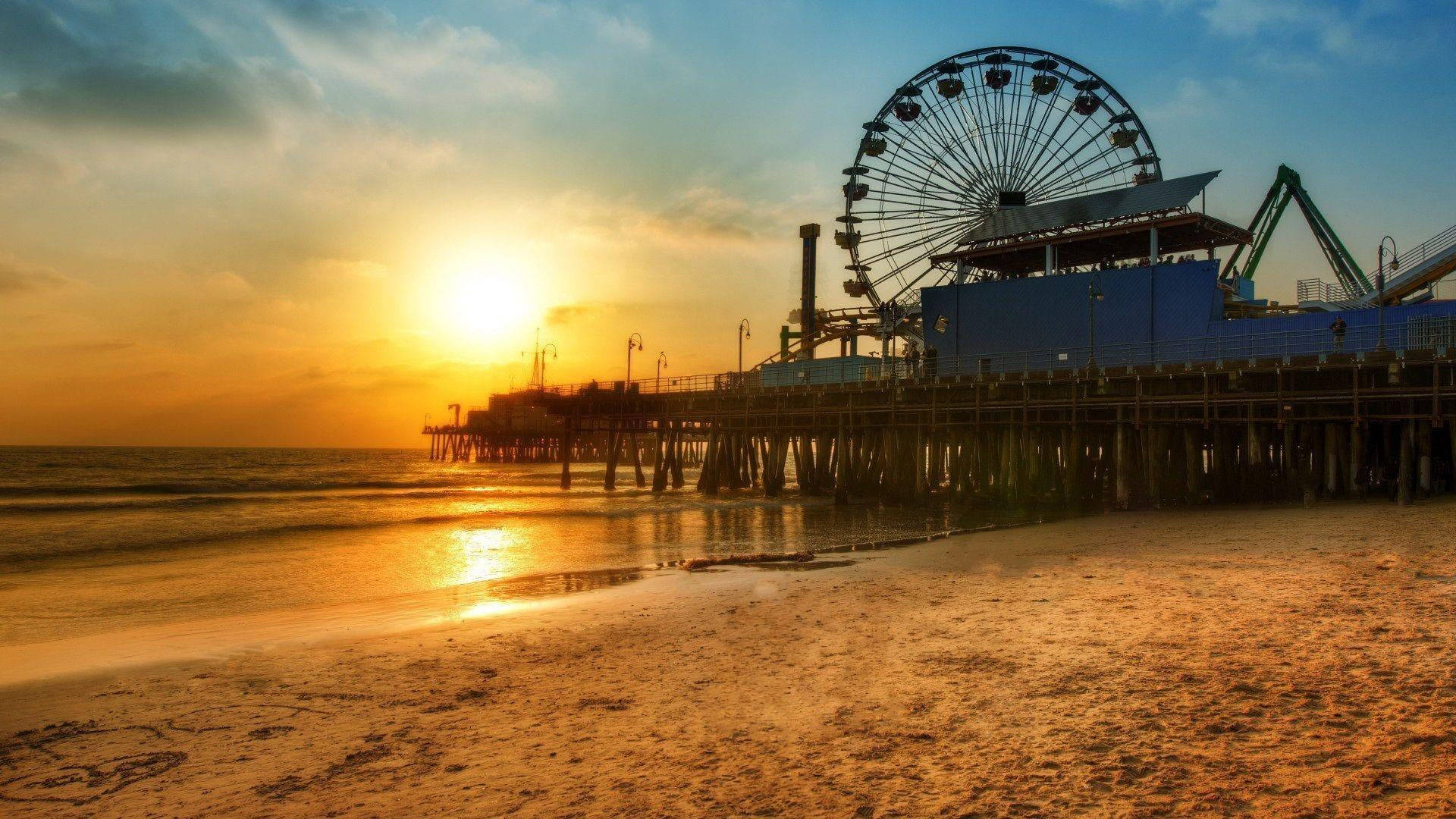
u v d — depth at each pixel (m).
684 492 60.88
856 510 42.47
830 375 57.25
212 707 9.61
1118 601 13.01
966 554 21.66
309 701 9.73
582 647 12.17
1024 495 39.56
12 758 7.96
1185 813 5.27
